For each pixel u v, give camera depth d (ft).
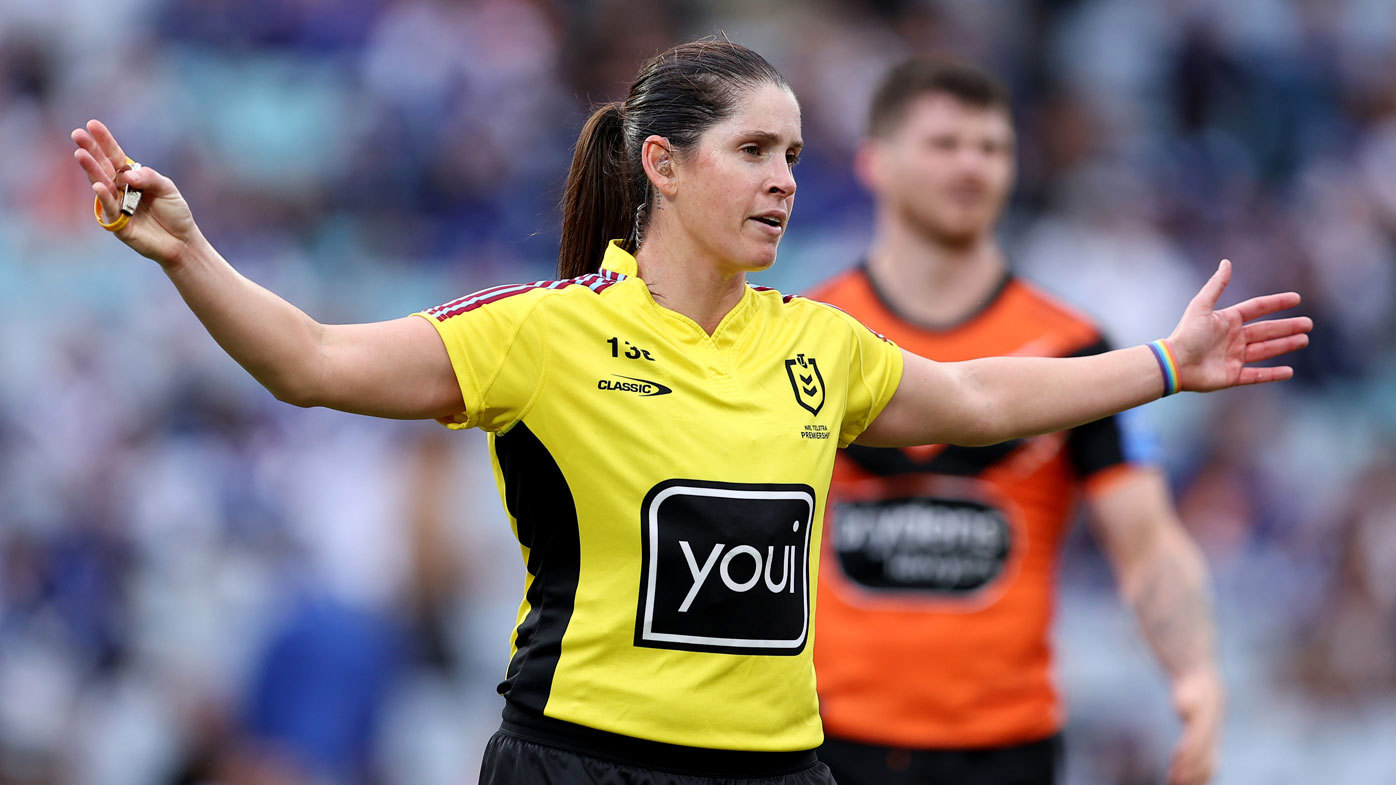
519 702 34.81
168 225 31.60
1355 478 125.70
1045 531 58.23
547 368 34.22
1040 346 59.67
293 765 63.26
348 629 64.69
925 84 59.98
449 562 83.76
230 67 147.84
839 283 62.18
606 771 33.73
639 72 37.99
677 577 33.68
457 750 85.20
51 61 151.74
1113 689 102.68
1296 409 145.79
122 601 104.83
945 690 56.49
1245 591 118.83
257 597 98.43
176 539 106.22
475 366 33.91
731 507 33.91
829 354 36.83
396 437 104.01
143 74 147.23
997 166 59.82
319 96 145.89
